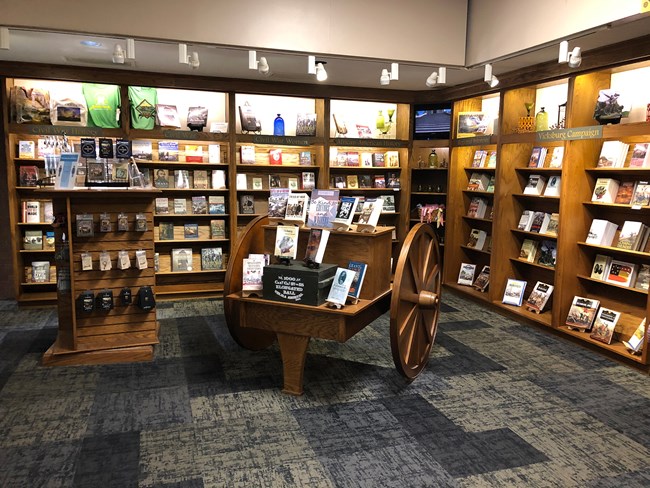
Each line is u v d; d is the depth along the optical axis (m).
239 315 4.07
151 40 4.71
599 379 4.25
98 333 4.61
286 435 3.30
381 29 5.31
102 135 6.25
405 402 3.80
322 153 7.18
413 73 6.09
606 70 4.77
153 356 4.69
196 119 6.68
